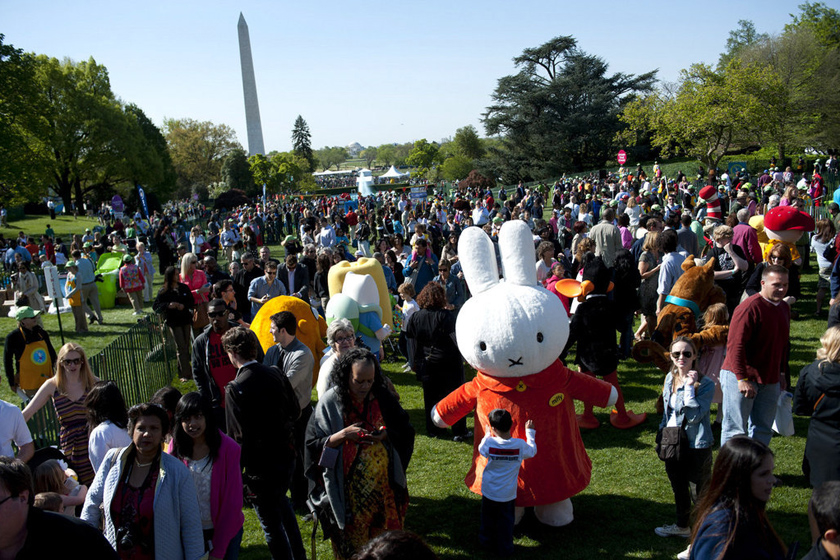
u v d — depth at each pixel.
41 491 4.52
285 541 4.64
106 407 4.79
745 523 3.06
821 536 2.82
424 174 95.06
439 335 7.20
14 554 2.82
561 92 61.81
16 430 4.96
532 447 4.95
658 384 8.59
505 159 64.69
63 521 2.92
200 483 4.17
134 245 29.27
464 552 5.11
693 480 4.96
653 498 5.75
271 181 78.56
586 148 61.69
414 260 11.45
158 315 10.43
